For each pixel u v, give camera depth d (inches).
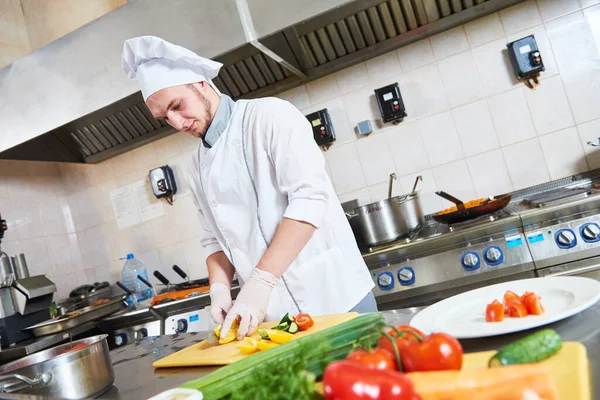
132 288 117.3
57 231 123.5
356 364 19.8
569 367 21.0
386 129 95.6
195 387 27.5
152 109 52.8
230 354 39.0
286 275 53.4
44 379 36.4
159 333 92.0
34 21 122.9
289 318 40.3
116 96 88.9
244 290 46.4
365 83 96.3
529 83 87.0
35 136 96.1
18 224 115.1
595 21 83.4
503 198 72.6
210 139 54.7
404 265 74.5
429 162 93.5
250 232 55.2
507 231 69.6
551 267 67.5
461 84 90.9
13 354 82.8
